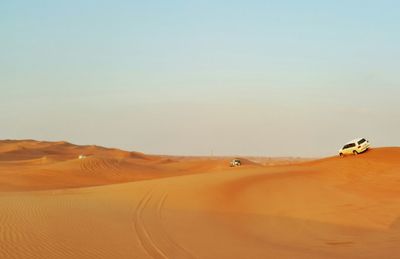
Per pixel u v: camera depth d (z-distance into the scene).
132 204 25.48
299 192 30.16
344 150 45.00
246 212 24.14
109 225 17.81
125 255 12.74
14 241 13.59
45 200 26.20
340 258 14.16
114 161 76.38
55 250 12.80
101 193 31.36
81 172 63.53
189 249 14.15
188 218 21.28
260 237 17.91
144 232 16.66
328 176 37.22
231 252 14.20
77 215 20.09
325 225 21.31
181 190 30.77
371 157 42.06
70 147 174.62
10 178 52.81
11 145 156.38
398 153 42.34
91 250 13.09
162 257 12.72
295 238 18.20
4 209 20.67
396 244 17.08
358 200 27.47
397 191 30.53
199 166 95.06
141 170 73.38
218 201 27.02
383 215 23.42
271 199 27.77
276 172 41.97
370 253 15.31
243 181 34.88
